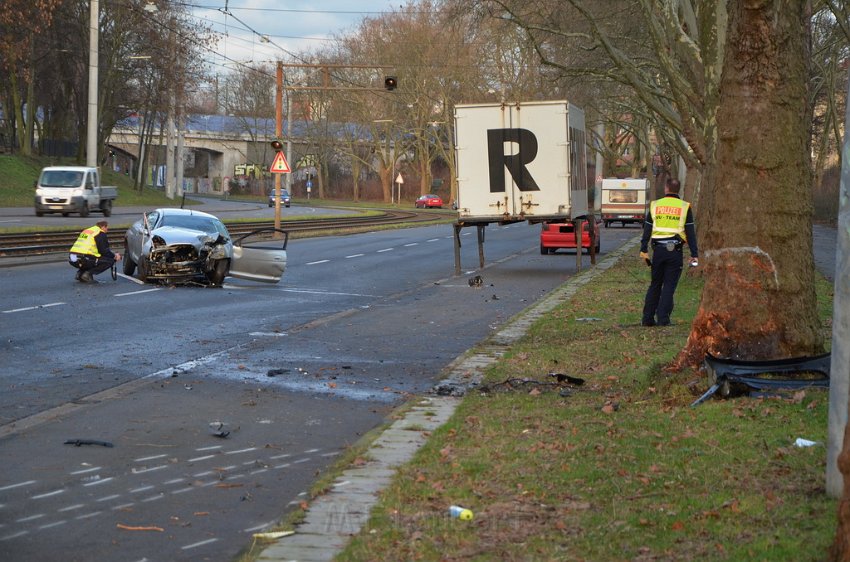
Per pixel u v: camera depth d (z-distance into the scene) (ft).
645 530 20.12
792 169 34.42
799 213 34.58
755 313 34.78
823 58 143.13
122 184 318.86
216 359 45.78
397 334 55.42
